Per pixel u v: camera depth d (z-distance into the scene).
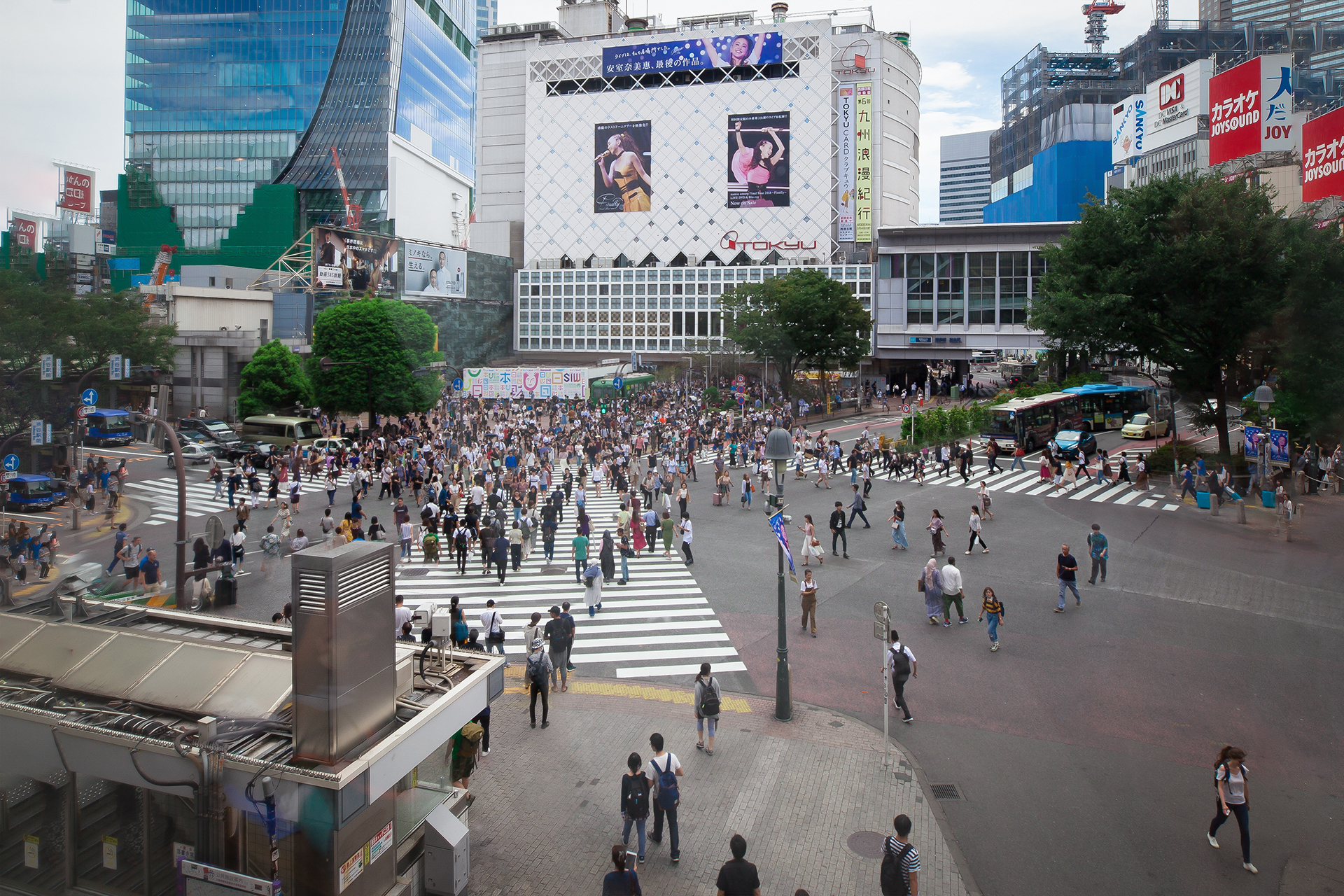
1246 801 10.05
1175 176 35.19
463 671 9.84
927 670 16.38
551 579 24.03
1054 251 39.31
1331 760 12.45
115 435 47.31
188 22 101.06
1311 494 18.19
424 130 110.94
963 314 79.25
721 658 17.53
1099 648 17.06
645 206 95.38
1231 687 14.91
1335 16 103.94
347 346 55.22
